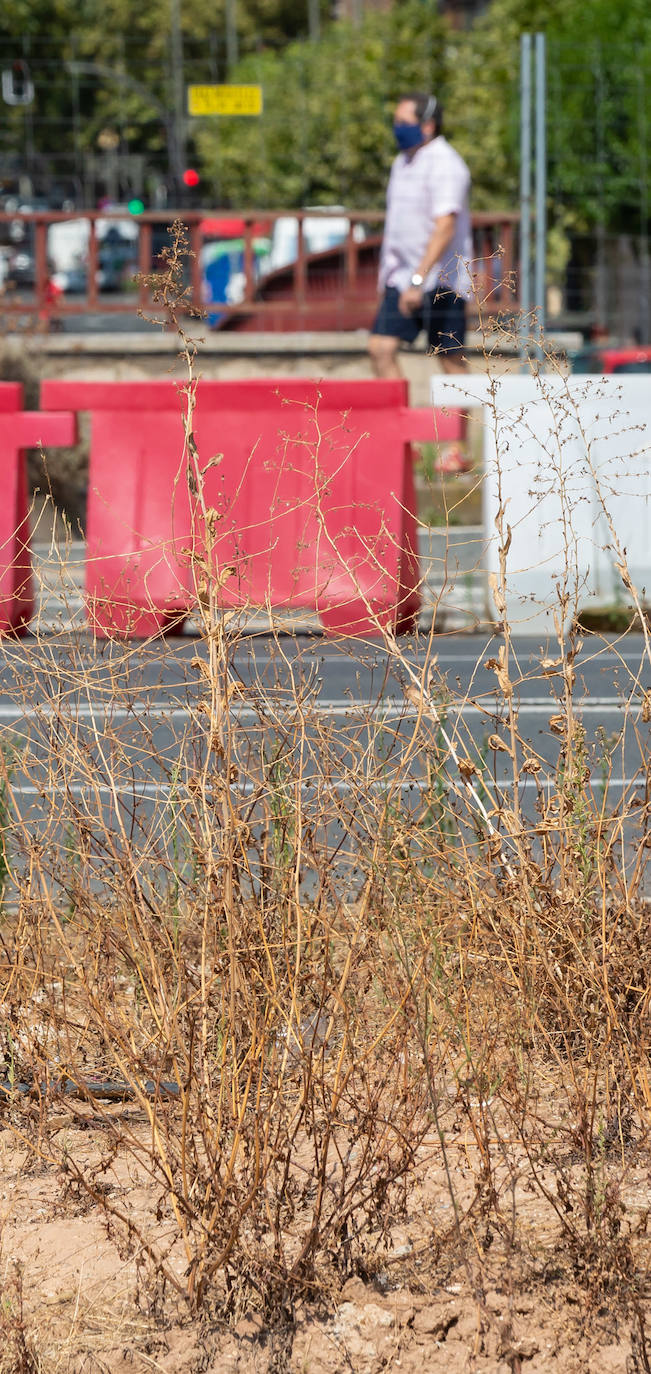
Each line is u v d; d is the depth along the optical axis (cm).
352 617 823
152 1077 328
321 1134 334
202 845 323
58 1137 375
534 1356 299
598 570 984
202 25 6725
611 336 2420
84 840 362
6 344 1719
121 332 2178
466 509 1203
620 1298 309
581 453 976
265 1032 315
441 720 358
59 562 414
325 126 2158
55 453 1358
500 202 2408
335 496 938
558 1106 360
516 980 356
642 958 355
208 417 966
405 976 336
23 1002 376
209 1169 323
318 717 354
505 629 372
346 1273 318
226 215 1988
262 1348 302
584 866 378
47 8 6362
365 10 3512
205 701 331
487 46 2114
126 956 352
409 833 343
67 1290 317
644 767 377
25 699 394
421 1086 341
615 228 2202
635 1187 340
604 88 1844
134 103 3488
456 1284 315
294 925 333
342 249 2095
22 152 2744
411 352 1652
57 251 3800
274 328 2050
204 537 323
